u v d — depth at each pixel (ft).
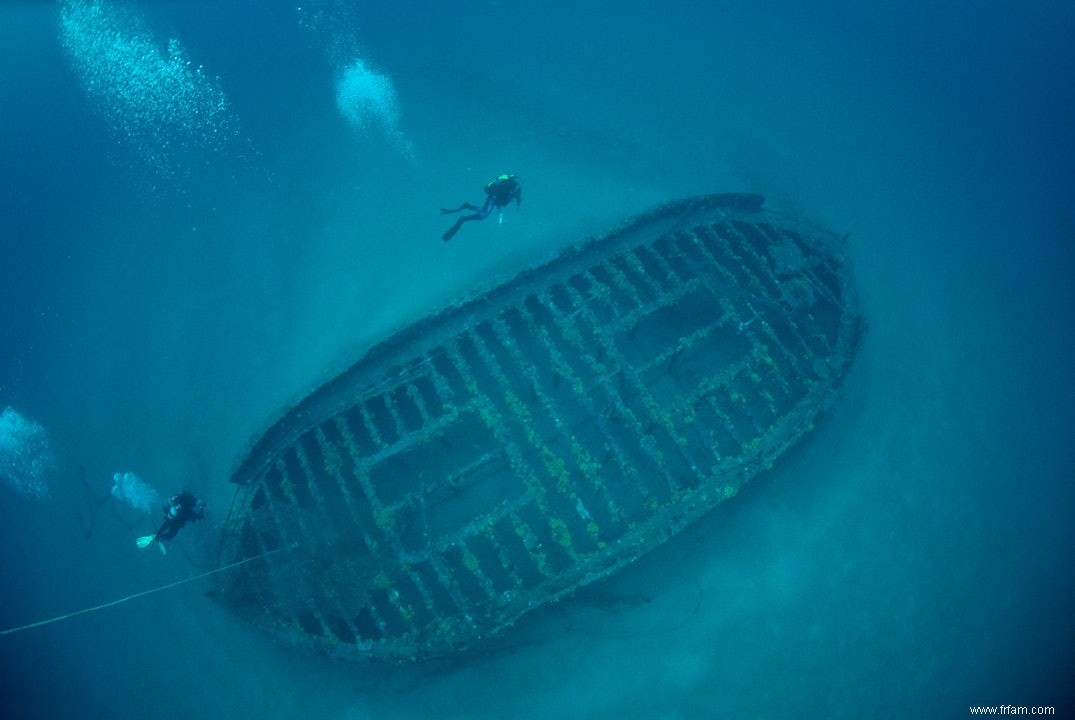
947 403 24.64
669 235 22.66
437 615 16.90
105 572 22.11
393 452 18.37
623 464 18.21
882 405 24.39
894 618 20.72
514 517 17.46
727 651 19.88
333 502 20.30
